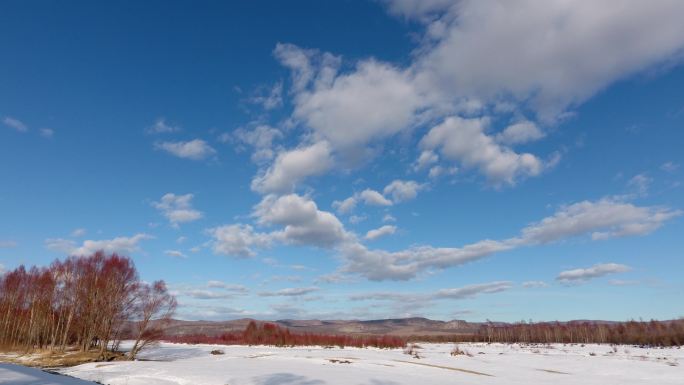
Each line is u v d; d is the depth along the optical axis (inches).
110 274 3240.7
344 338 6264.8
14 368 1662.2
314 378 1889.8
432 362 3085.6
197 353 3789.4
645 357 3833.7
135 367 2246.6
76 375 1914.4
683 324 6761.8
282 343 6058.1
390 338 6363.2
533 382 2076.8
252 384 1696.6
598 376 2426.2
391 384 1788.9
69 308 3636.8
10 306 3991.1
